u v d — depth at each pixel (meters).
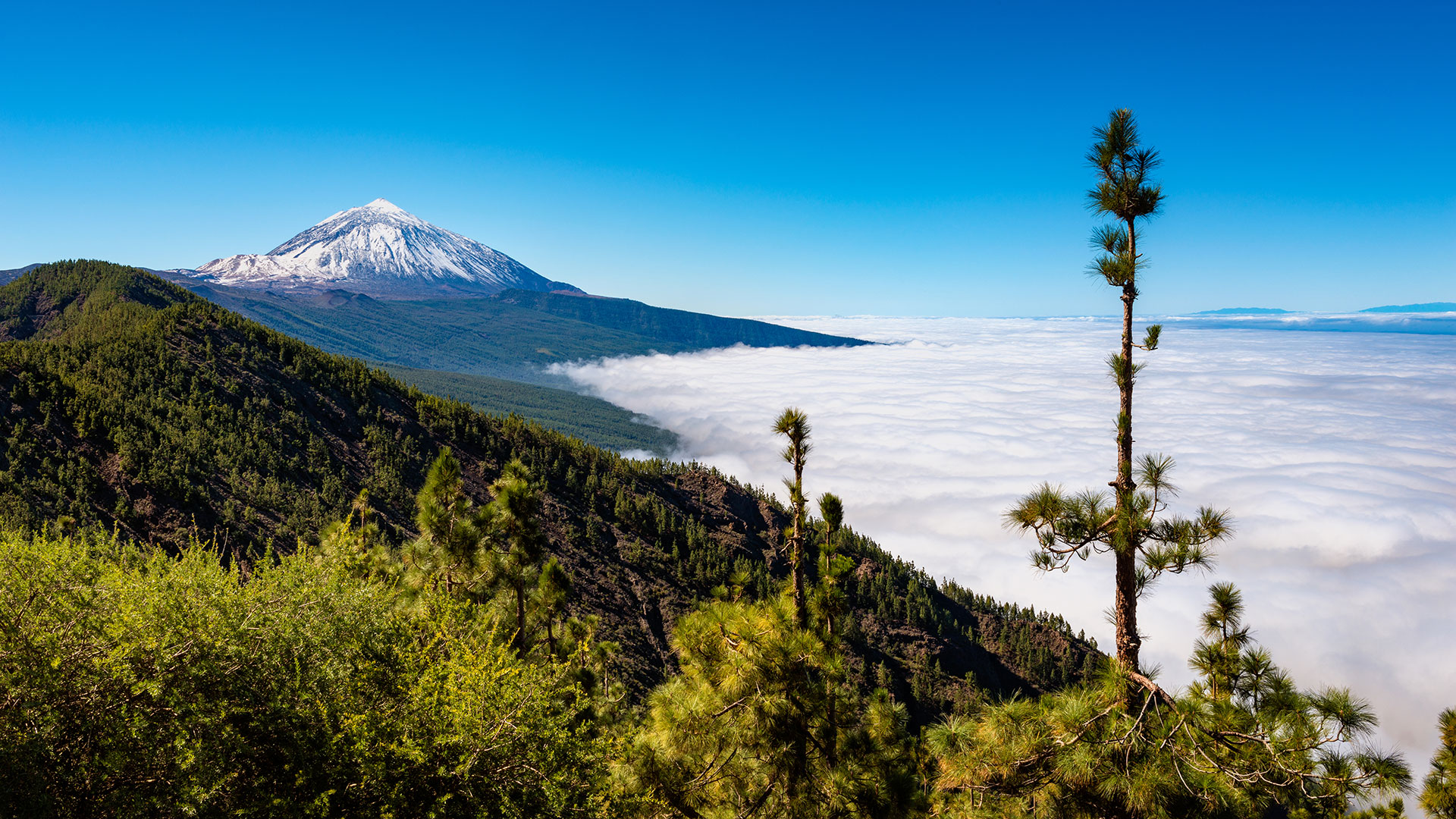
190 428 132.25
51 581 10.05
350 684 11.39
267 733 10.20
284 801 9.46
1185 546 9.73
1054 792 10.38
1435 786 14.28
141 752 9.26
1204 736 10.03
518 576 19.81
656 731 13.02
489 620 18.39
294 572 12.54
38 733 8.73
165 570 11.17
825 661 12.27
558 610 21.14
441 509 19.61
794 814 12.57
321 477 139.00
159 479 105.75
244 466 127.88
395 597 15.65
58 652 9.38
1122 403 10.75
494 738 11.24
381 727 10.80
